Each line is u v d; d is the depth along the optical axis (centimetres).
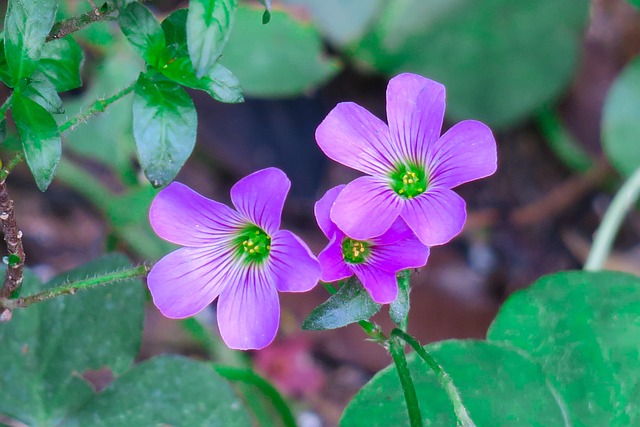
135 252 30
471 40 31
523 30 31
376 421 24
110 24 29
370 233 22
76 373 25
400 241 22
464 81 31
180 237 22
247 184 22
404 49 31
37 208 31
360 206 22
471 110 32
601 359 25
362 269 22
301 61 30
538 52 31
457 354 24
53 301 25
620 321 25
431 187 22
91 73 30
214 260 23
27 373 25
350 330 30
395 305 22
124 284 25
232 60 30
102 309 25
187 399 25
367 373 30
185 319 29
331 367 30
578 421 24
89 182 29
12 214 22
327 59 30
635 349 25
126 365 25
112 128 29
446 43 31
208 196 32
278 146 32
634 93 30
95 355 25
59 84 23
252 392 29
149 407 25
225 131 32
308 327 22
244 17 29
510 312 25
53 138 22
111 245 29
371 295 22
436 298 31
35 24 22
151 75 22
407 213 22
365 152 22
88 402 25
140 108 22
